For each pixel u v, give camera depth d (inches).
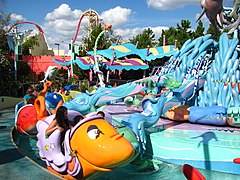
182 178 237.6
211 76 371.2
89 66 924.6
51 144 209.2
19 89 740.7
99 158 183.5
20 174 185.2
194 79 370.0
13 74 788.6
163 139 279.7
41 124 226.5
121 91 387.5
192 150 263.4
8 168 196.2
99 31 1328.7
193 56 398.0
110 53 961.5
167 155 275.3
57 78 764.0
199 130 316.2
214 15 396.8
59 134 209.5
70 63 998.4
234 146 251.3
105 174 246.2
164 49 1023.6
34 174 185.0
